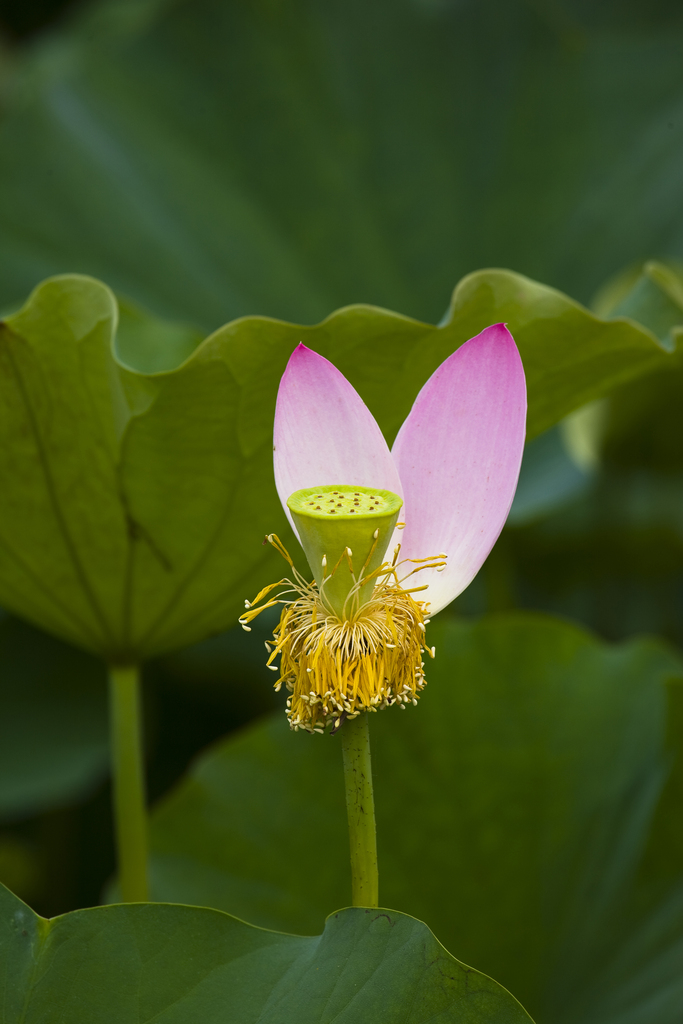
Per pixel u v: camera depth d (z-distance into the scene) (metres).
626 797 1.46
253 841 1.45
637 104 2.61
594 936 1.41
